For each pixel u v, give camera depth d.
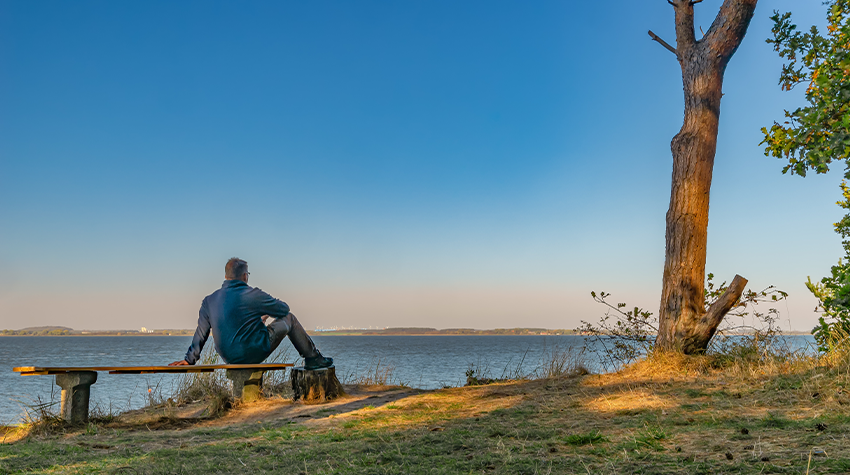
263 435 5.39
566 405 5.97
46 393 18.80
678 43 9.40
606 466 3.21
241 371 8.35
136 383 20.50
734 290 7.98
